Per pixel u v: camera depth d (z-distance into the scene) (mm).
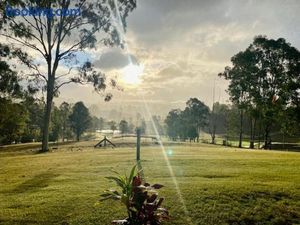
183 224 7000
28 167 16422
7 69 36000
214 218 7301
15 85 36438
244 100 60688
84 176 11969
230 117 85062
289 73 57125
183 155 19469
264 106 57406
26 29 33688
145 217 5551
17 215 7566
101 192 9016
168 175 11500
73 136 103312
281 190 9109
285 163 15211
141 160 16266
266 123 60188
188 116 102875
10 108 57156
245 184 9648
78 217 7324
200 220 7191
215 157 18000
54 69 35031
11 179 12461
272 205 8070
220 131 133125
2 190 10250
